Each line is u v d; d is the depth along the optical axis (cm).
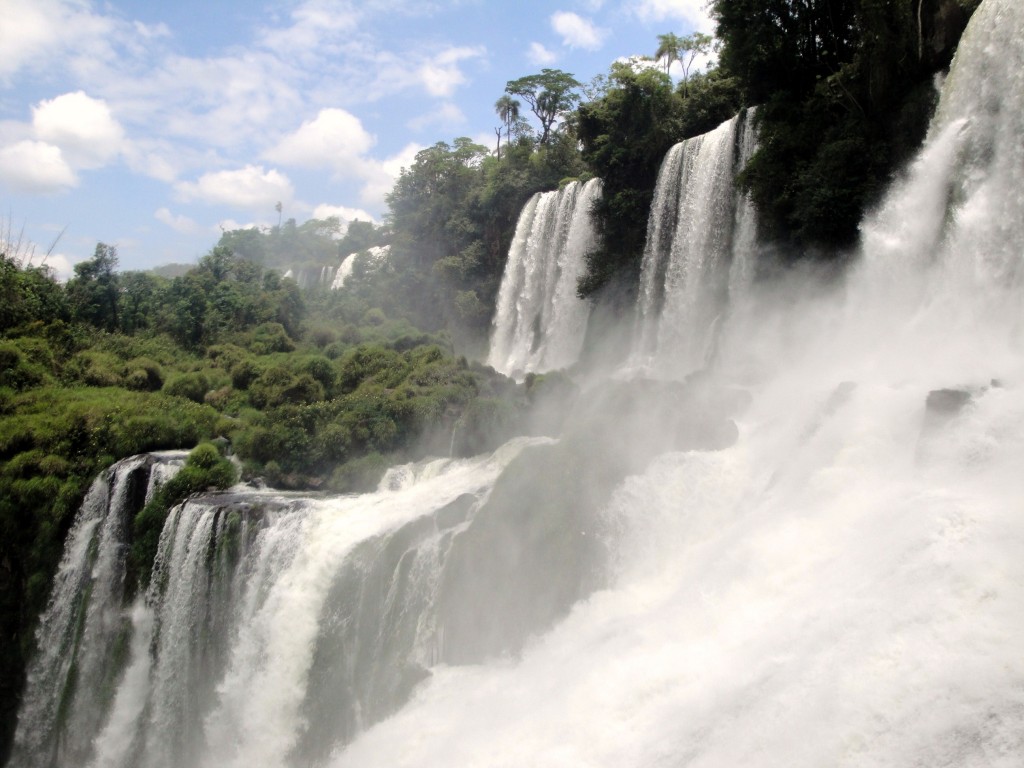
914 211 2395
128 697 2570
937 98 2539
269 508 2430
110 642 2811
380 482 2730
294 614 2167
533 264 5350
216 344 4784
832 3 3228
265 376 3709
